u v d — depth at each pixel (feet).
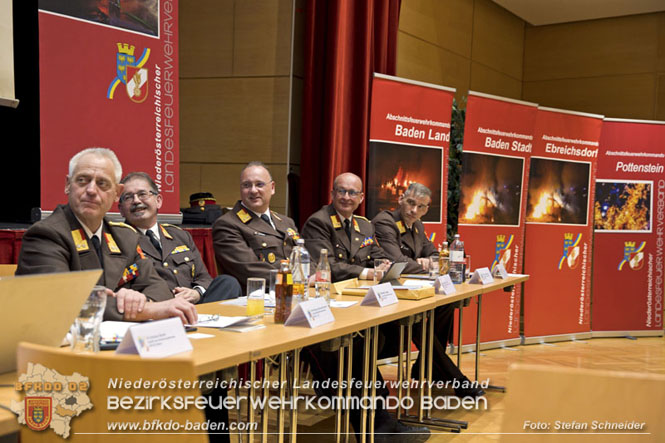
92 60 11.97
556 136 20.06
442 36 24.09
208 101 18.30
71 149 11.69
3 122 15.60
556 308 20.54
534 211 19.97
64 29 11.60
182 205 18.53
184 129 18.47
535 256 20.10
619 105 27.20
